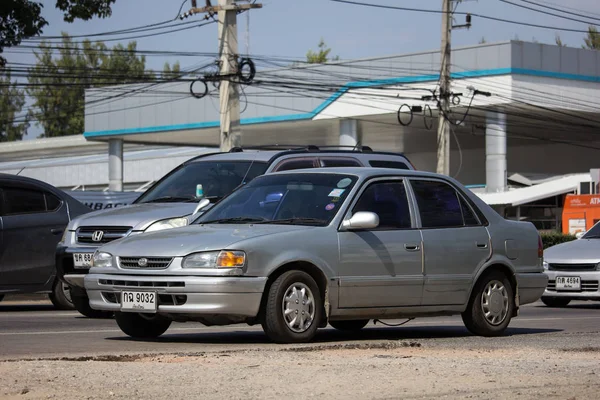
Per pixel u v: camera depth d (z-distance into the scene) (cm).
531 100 6869
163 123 8288
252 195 1577
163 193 2006
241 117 7919
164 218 1852
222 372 1057
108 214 1933
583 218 5400
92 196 3897
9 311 2348
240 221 1516
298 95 7644
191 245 1395
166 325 1571
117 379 1006
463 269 1614
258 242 1390
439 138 5212
